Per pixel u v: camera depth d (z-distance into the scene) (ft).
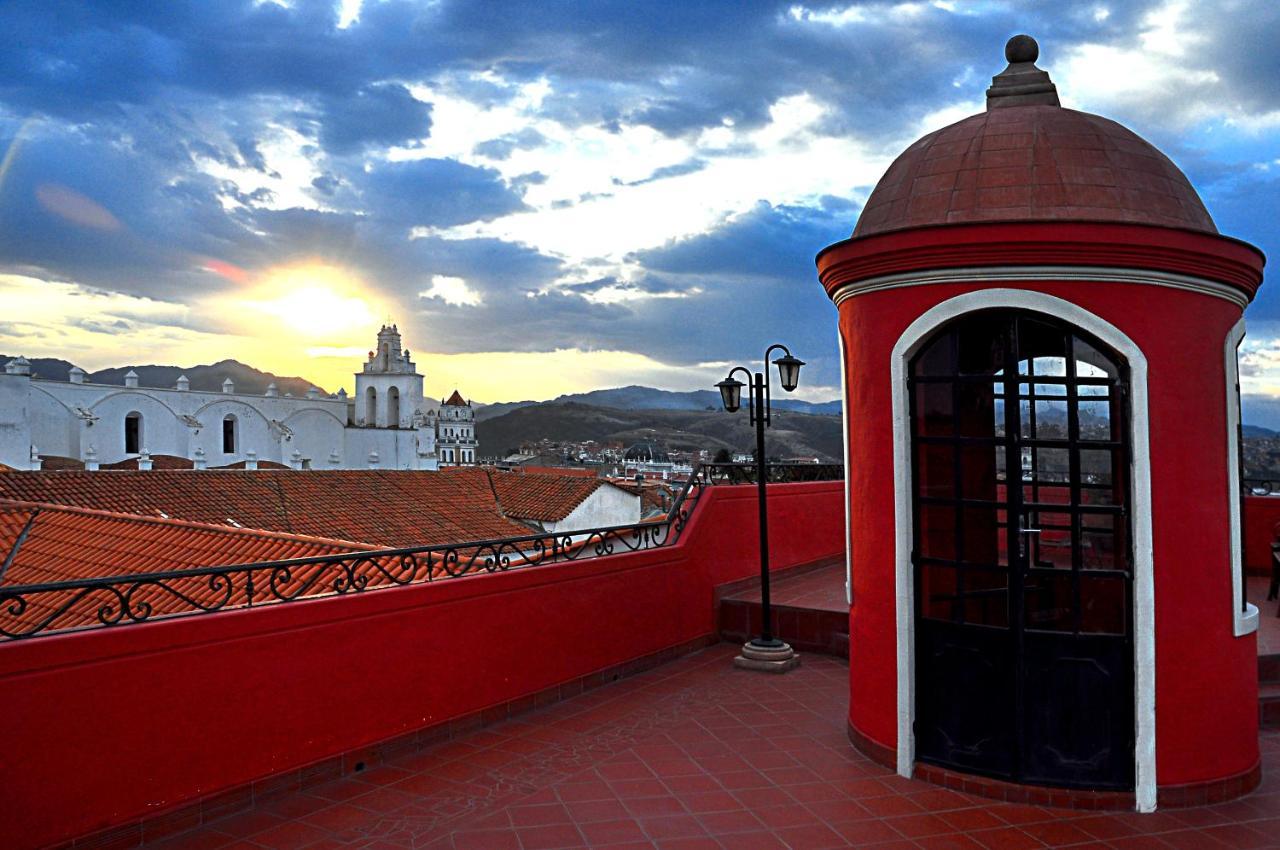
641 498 85.97
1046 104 20.70
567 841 16.15
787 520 40.22
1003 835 16.52
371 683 20.11
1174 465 17.87
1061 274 17.66
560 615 25.57
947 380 19.07
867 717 20.68
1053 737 18.04
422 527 69.67
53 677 14.85
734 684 27.30
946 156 19.56
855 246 19.72
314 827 16.71
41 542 42.50
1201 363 18.25
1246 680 18.84
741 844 16.11
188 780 16.63
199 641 16.92
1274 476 40.75
